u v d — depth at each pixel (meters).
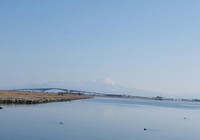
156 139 44.47
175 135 49.44
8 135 40.38
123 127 54.75
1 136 39.59
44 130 45.66
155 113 97.38
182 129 57.47
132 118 73.50
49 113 71.94
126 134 46.94
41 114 67.94
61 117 65.06
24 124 50.28
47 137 40.59
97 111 89.88
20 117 59.44
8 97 111.81
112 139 42.41
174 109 135.38
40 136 40.88
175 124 65.88
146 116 82.44
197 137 48.78
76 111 84.31
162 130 54.19
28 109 78.31
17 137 39.44
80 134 44.41
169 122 69.44
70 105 112.50
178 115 94.44
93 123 58.19
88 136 43.28
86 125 54.41
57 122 55.78
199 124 68.69
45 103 112.56
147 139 43.97
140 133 48.78
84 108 100.19
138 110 108.62
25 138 39.09
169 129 56.19
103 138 42.59
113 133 47.12
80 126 52.53
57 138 40.41
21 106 86.44
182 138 47.06
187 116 92.00
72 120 60.97
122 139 42.78
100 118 68.94
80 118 66.00
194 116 93.69
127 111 98.88
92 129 49.81
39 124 51.41
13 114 63.88
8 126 47.28
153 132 51.00
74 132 45.72
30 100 104.50
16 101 98.12
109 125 56.44
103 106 124.06
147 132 50.53
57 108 90.00
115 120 66.38
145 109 119.06
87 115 74.25
